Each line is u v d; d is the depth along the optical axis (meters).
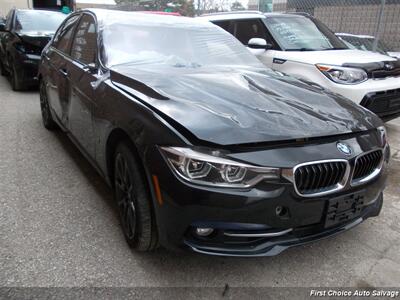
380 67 5.21
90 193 3.67
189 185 2.18
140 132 2.47
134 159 2.59
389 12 10.19
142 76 3.09
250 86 3.11
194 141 2.23
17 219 3.15
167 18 4.28
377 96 5.04
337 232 2.59
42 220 3.16
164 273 2.61
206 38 4.11
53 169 4.18
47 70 4.97
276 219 2.29
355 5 10.55
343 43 6.52
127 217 2.79
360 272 2.74
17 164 4.27
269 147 2.30
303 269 2.75
